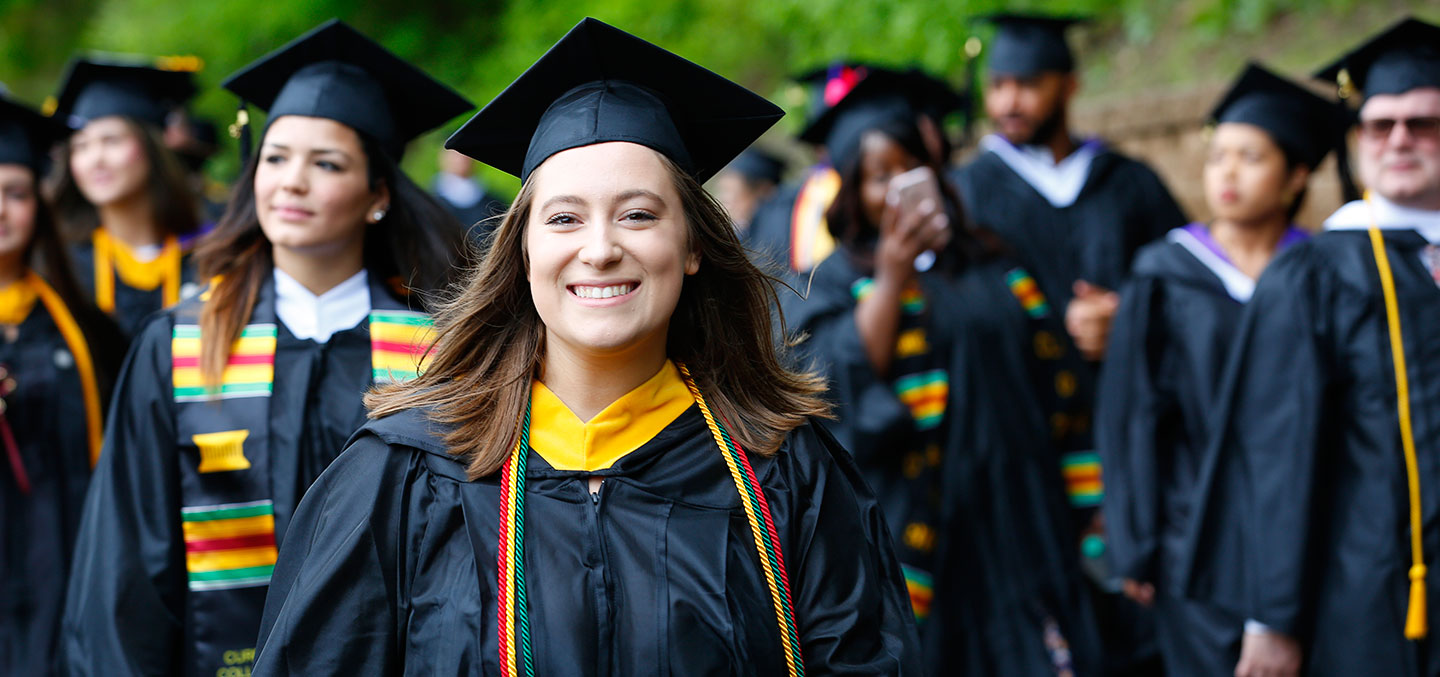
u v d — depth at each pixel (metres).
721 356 2.21
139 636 2.79
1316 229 6.39
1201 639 3.99
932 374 4.18
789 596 2.04
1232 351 3.79
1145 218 5.20
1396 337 3.49
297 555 2.09
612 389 2.09
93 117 4.90
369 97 3.07
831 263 4.39
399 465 2.07
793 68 8.80
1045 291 5.03
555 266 1.98
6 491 3.73
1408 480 3.44
